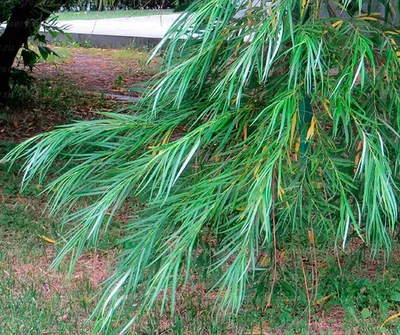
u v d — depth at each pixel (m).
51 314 4.15
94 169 3.27
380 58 3.21
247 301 4.23
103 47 14.76
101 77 11.63
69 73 11.84
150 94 3.12
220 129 3.14
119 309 3.97
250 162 2.97
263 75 2.81
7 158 3.46
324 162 3.04
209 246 3.51
